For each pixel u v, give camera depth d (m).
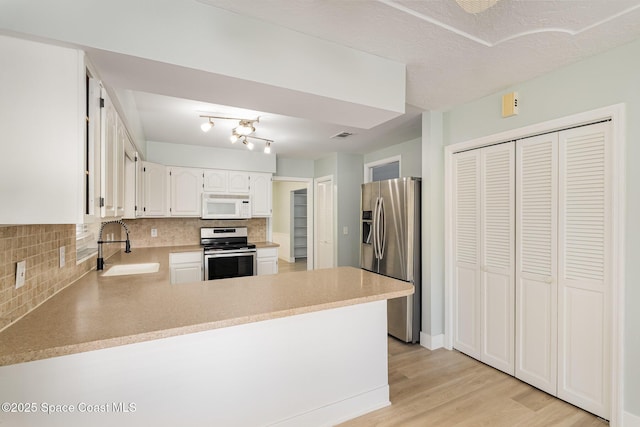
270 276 2.29
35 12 1.11
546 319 2.20
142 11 1.28
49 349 1.04
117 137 1.94
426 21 1.56
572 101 2.02
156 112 2.98
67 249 1.91
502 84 2.34
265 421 1.70
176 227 4.62
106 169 1.53
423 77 2.21
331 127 3.54
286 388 1.77
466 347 2.83
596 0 1.41
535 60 1.97
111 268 2.55
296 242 8.19
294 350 1.79
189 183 4.43
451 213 2.93
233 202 4.68
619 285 1.80
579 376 2.01
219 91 1.65
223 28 1.45
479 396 2.20
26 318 1.33
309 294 1.78
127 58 1.28
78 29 1.17
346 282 2.09
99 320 1.32
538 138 2.24
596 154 1.92
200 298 1.67
